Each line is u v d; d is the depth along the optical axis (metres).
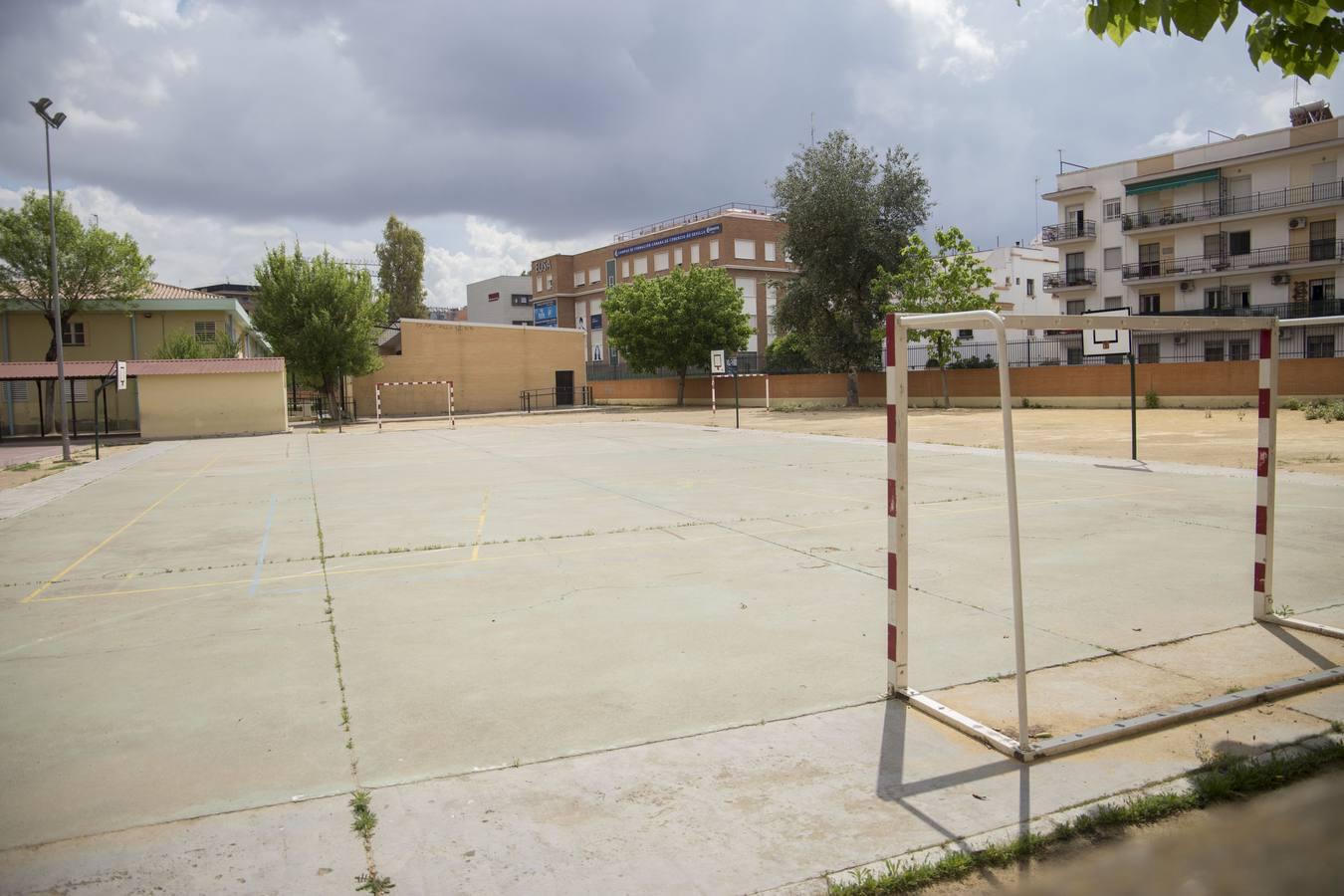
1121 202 52.47
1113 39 4.02
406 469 16.58
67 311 37.28
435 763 3.61
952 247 33.12
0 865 2.85
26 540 9.79
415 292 76.69
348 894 2.65
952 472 13.59
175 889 2.69
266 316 38.31
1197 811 3.02
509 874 2.74
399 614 6.04
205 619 6.07
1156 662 4.63
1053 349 43.41
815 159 37.84
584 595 6.42
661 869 2.76
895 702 4.17
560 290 81.62
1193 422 22.77
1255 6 3.74
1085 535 8.18
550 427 30.20
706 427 27.56
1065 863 2.73
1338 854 2.64
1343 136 43.56
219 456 21.58
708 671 4.68
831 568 7.10
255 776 3.52
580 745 3.76
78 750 3.83
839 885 2.63
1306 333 44.22
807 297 38.56
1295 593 5.94
